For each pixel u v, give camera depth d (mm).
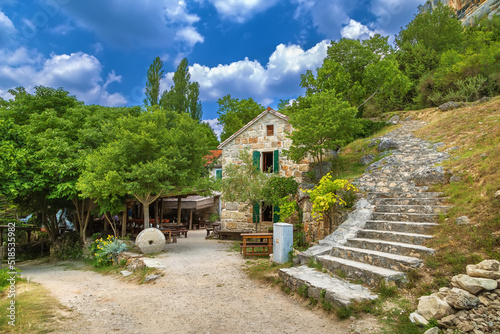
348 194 9672
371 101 31359
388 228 7180
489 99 18875
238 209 17500
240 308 5836
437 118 19438
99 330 4941
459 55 26031
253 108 36844
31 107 16828
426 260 5227
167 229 16609
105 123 15469
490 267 4258
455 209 6500
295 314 5289
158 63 31766
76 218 19094
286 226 8680
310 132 13492
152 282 8438
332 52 25734
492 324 3684
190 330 4871
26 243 21531
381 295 4934
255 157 17391
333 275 6246
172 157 13070
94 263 12930
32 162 13516
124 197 15781
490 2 39156
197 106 33562
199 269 9344
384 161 12992
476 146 10734
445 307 4039
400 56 33281
